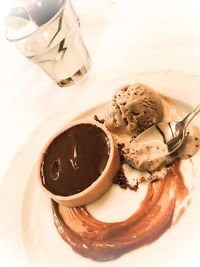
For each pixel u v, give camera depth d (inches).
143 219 7.4
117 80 9.1
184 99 8.1
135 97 8.0
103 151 8.1
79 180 8.0
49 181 8.2
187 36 9.0
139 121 8.1
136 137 8.1
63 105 9.4
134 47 9.5
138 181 7.9
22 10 9.8
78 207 8.1
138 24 10.0
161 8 10.0
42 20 9.4
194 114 7.7
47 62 9.5
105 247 7.4
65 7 9.4
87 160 8.1
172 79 8.3
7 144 9.7
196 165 7.4
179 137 7.7
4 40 12.3
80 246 7.6
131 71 9.1
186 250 6.6
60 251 7.7
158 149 7.8
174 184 7.5
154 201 7.5
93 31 10.5
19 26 9.8
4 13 12.7
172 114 8.2
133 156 7.9
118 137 8.5
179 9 9.7
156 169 7.8
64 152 8.4
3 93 10.7
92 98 9.3
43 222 8.2
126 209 7.7
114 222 7.6
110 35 10.2
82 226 7.8
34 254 7.8
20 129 9.8
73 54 9.5
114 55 9.7
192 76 8.1
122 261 7.1
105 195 8.0
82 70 9.7
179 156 7.7
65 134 8.6
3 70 11.3
